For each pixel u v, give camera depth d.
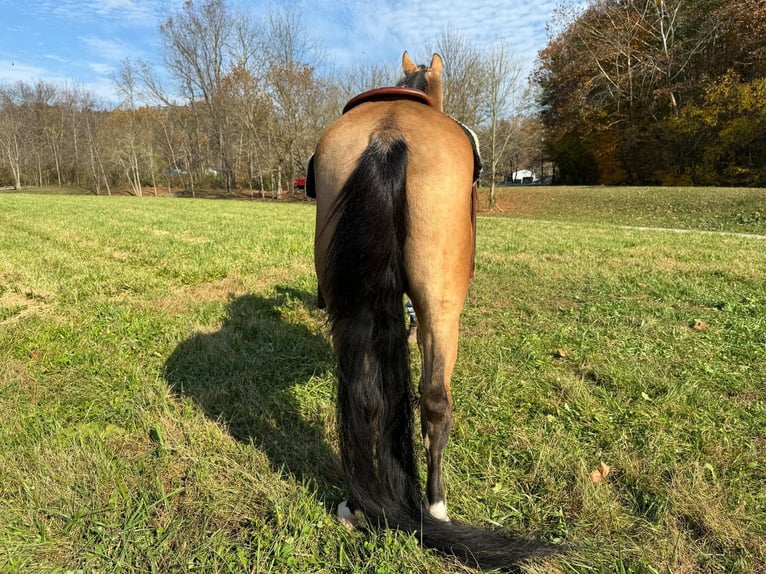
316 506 2.24
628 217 20.92
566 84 35.69
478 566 1.92
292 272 7.23
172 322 4.76
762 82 24.58
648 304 5.63
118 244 9.65
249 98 37.06
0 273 6.75
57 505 2.24
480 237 11.97
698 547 2.05
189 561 1.95
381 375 1.85
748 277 6.79
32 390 3.30
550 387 3.51
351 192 1.79
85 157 51.50
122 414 3.04
